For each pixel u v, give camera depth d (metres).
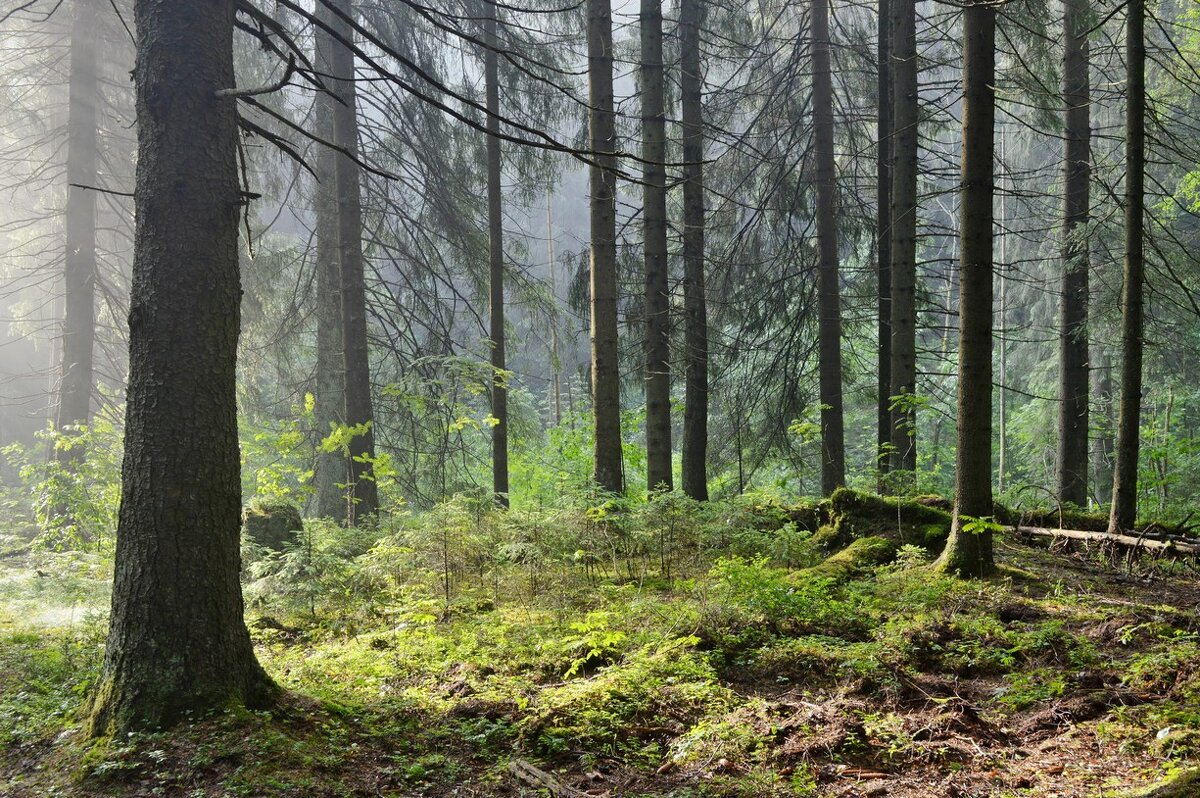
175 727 4.25
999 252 25.05
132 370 4.57
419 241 14.20
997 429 25.03
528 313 15.87
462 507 8.68
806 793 3.63
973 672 5.12
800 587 6.94
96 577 8.97
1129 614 5.98
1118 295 12.46
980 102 7.27
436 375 13.27
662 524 9.03
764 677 5.27
